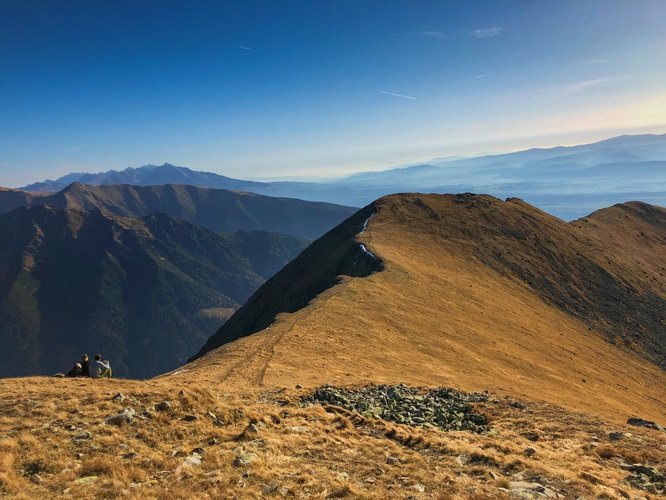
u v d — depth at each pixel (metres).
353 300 54.72
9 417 15.95
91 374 24.12
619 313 93.19
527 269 101.75
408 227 112.19
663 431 24.39
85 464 12.94
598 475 15.12
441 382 33.41
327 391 25.50
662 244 165.75
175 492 11.81
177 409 17.94
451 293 71.38
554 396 37.88
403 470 14.51
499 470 15.09
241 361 33.72
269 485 12.67
